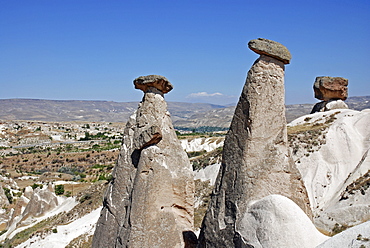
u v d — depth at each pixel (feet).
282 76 43.01
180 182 51.62
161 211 49.49
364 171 108.99
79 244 108.27
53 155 472.03
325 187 114.21
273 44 42.29
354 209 90.53
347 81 166.61
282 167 41.37
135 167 54.24
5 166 416.67
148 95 55.67
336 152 123.65
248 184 40.27
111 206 55.26
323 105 167.73
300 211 36.06
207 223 42.91
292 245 34.14
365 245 29.32
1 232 168.66
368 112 138.10
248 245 36.27
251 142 41.37
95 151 484.33
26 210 166.30
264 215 36.37
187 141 310.04
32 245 117.08
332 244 31.42
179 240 49.21
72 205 159.22
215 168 154.61
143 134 51.29
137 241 47.57
